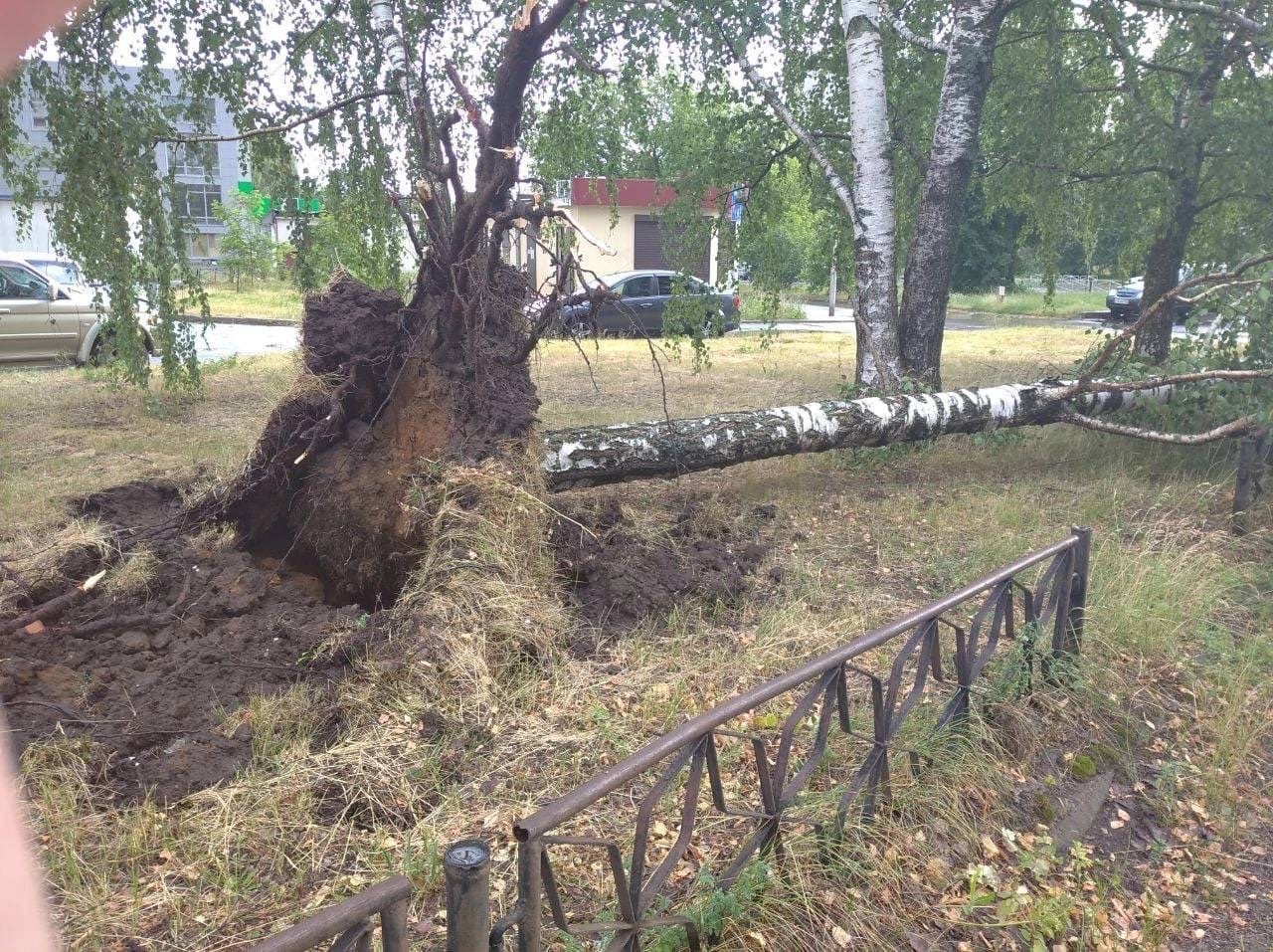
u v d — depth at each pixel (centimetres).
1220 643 440
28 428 829
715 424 604
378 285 790
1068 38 967
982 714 353
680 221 928
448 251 473
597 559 473
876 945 251
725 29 810
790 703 354
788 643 409
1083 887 297
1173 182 940
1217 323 680
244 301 2366
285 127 629
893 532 573
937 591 481
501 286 511
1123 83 973
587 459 560
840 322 2495
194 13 666
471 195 461
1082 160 1046
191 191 763
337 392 493
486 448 454
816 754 265
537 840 173
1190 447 747
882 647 408
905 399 669
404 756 306
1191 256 1038
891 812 293
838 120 930
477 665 345
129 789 293
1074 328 2330
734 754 315
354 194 777
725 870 245
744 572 500
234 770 302
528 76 438
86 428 841
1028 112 987
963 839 297
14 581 421
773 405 1001
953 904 274
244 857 262
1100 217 1109
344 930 145
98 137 644
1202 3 840
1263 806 350
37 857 252
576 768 306
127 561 456
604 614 434
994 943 266
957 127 760
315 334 500
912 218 1039
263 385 1053
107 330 909
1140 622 442
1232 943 284
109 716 331
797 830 277
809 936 245
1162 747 376
